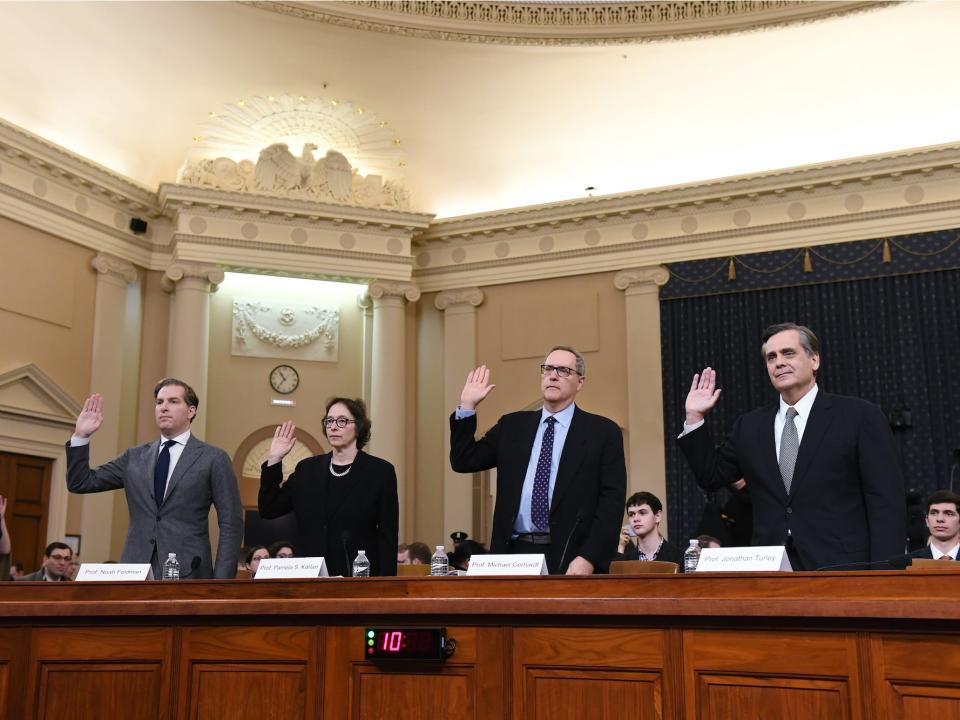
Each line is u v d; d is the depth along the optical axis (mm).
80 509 10875
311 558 3328
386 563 4125
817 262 11188
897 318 10750
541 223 12398
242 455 12297
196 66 11734
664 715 2582
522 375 12367
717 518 5207
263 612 3000
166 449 4266
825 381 10906
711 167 12148
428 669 2865
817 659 2420
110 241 11586
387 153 12867
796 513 3096
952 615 2221
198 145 12227
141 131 11898
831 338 10984
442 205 13031
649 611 2592
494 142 12711
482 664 2809
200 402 11719
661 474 11367
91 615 3150
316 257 12336
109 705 3133
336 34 11641
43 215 10750
